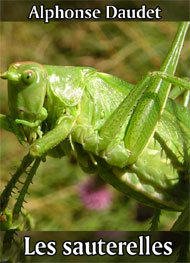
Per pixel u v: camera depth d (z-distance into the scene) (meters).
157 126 0.12
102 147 0.12
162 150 0.12
